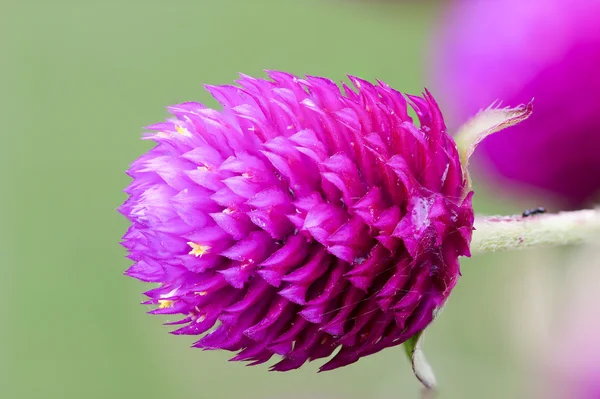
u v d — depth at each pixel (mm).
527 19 152
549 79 152
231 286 139
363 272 138
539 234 149
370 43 250
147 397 245
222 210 138
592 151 152
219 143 140
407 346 145
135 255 140
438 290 143
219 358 242
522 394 182
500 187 158
